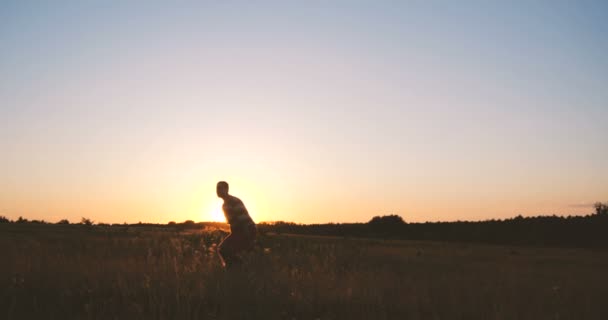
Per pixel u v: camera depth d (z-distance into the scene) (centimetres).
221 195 1052
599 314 746
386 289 856
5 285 782
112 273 888
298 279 882
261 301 733
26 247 1373
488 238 5238
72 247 1478
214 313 675
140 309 655
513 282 998
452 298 809
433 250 2483
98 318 641
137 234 2370
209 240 1844
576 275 1287
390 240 3941
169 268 930
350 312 723
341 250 1569
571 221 5478
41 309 661
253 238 1040
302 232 5816
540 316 723
